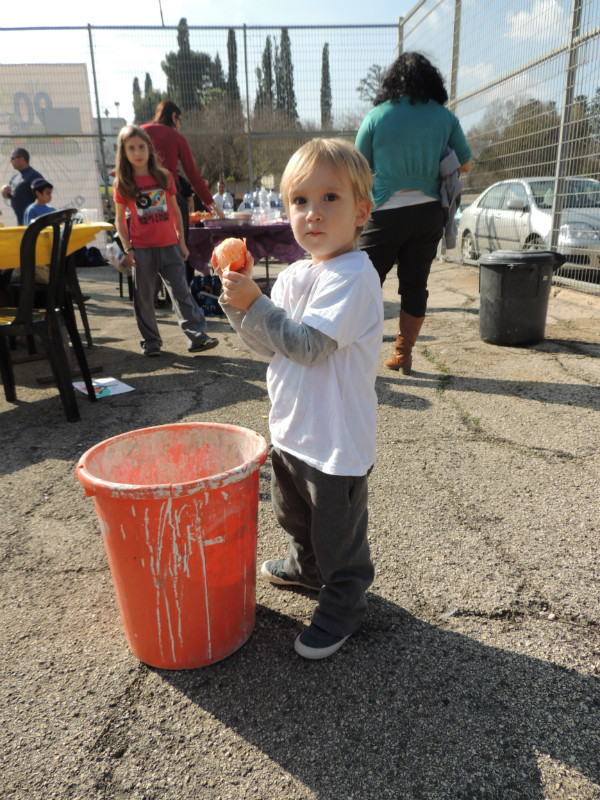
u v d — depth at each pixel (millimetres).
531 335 4312
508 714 1297
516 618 1595
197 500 1267
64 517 2184
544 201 6625
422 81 3180
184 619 1384
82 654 1522
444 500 2205
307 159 1314
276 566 1790
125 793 1142
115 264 6855
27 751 1240
